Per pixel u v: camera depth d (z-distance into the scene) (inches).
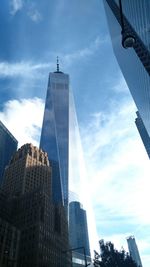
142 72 3811.5
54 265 5108.3
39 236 5009.8
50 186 7539.4
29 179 7012.8
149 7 2313.0
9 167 7810.0
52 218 5871.1
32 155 7765.8
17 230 4510.3
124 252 5388.8
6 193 6584.6
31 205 5895.7
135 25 3590.1
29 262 4626.0
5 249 3949.3
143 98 4148.6
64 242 6063.0
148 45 3009.4
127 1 3585.1
